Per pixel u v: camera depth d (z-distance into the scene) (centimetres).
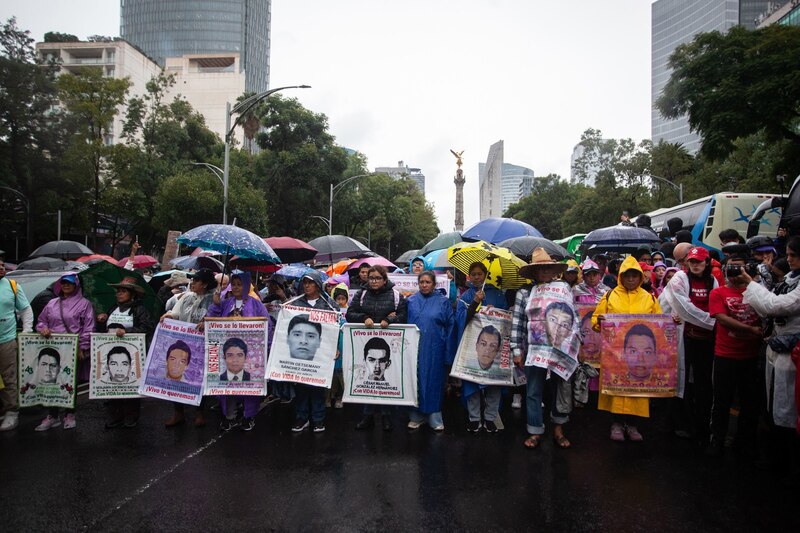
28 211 2989
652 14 14662
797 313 470
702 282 579
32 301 856
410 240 6900
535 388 569
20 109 2728
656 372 574
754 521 406
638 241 1184
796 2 5169
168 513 421
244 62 14138
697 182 3447
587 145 4059
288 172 3812
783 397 477
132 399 652
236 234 667
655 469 507
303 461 532
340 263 1316
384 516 416
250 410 635
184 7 13900
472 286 645
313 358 626
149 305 704
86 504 436
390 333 627
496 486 470
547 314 559
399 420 683
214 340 638
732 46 1838
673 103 2039
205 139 3991
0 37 2727
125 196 3136
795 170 2044
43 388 641
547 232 6234
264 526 401
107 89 2861
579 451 558
